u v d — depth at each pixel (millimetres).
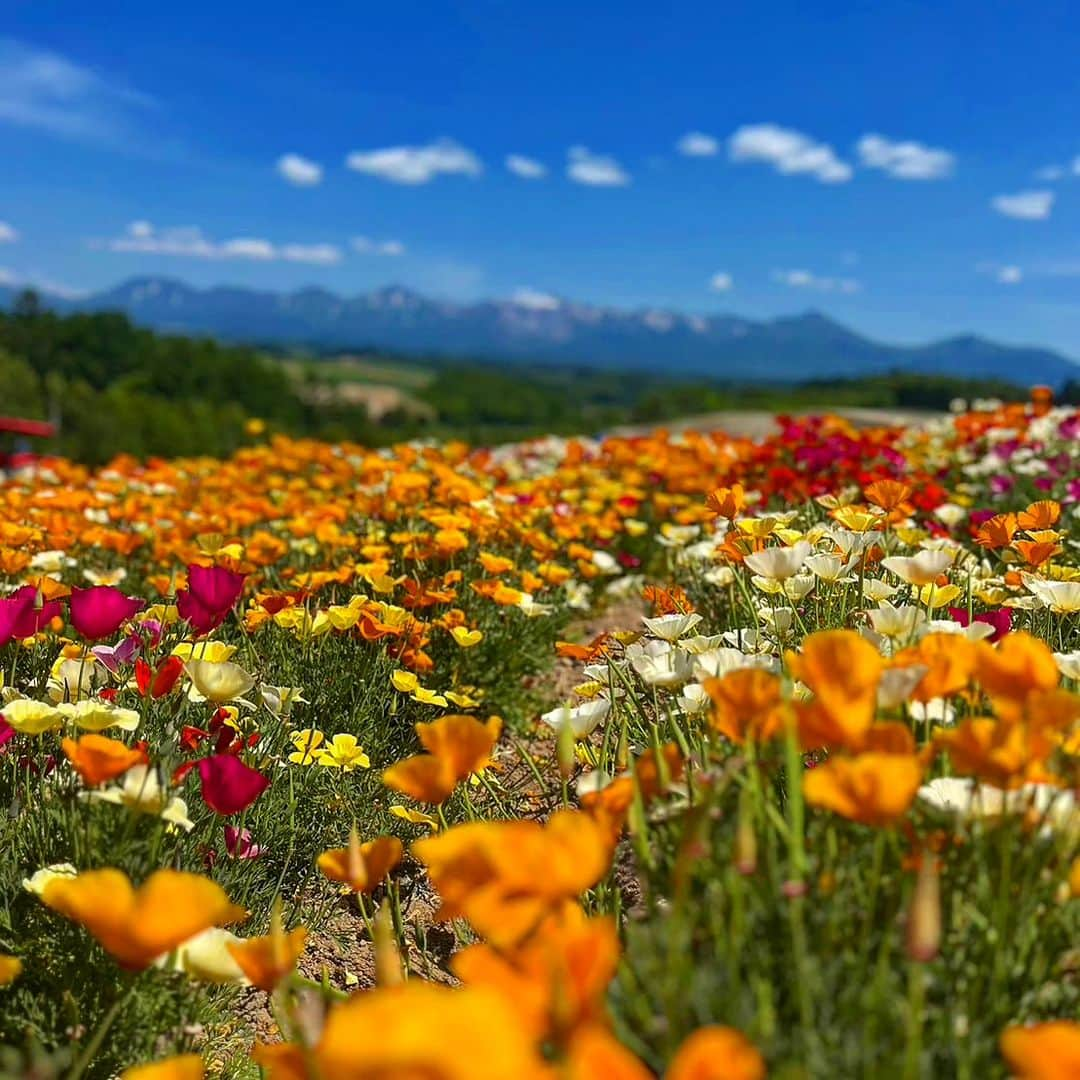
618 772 2111
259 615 3605
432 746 1608
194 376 104125
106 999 1948
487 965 1081
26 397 77688
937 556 2260
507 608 4730
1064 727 1513
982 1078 1296
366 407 116438
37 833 2283
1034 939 1465
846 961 1409
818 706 1413
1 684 2617
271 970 1448
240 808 2150
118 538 5238
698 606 4727
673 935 1288
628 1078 916
